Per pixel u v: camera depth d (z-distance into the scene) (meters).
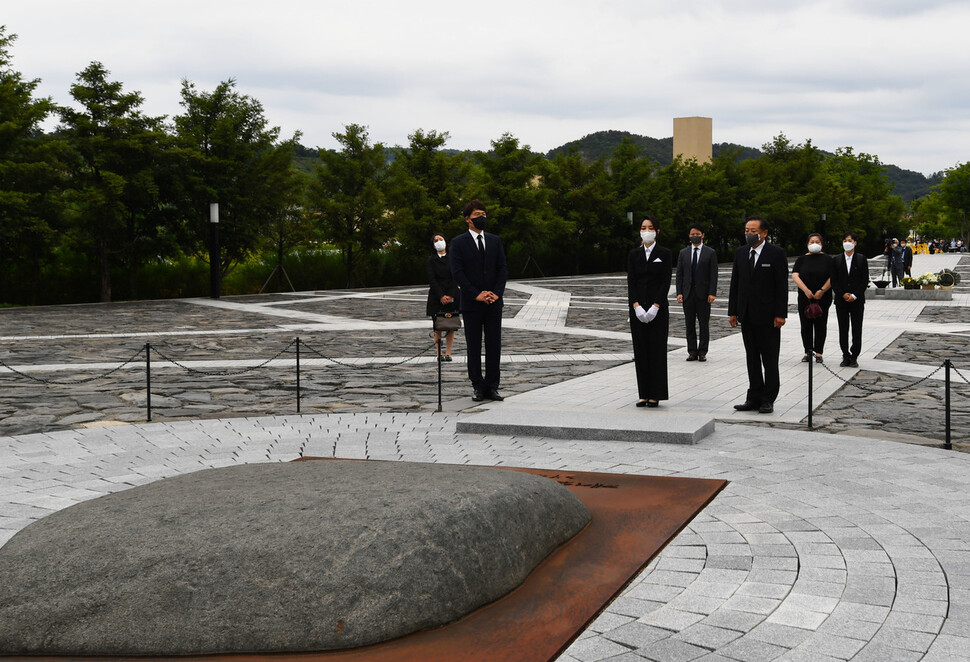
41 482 6.27
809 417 8.33
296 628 3.41
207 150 32.31
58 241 28.28
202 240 32.28
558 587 4.08
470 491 4.24
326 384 11.45
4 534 4.98
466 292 9.80
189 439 7.86
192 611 3.45
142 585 3.52
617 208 49.97
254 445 7.57
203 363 13.45
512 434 7.94
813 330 13.62
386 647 3.44
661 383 9.32
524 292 32.78
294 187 34.47
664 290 9.14
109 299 29.77
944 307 24.61
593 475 6.29
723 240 63.34
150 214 30.86
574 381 11.52
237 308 25.58
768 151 74.62
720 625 3.71
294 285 37.28
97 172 29.02
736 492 5.87
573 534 4.79
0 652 3.43
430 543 3.76
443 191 39.97
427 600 3.61
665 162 132.25
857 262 12.48
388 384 11.44
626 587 4.15
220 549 3.64
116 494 4.39
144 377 12.07
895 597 4.01
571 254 49.78
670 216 53.00
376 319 21.69
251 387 11.21
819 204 70.56
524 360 13.88
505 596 3.97
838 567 4.41
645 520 5.12
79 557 3.67
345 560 3.59
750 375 9.19
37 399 10.26
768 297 8.95
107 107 28.98
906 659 3.38
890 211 86.06
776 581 4.23
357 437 7.90
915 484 6.07
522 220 42.53
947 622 3.72
